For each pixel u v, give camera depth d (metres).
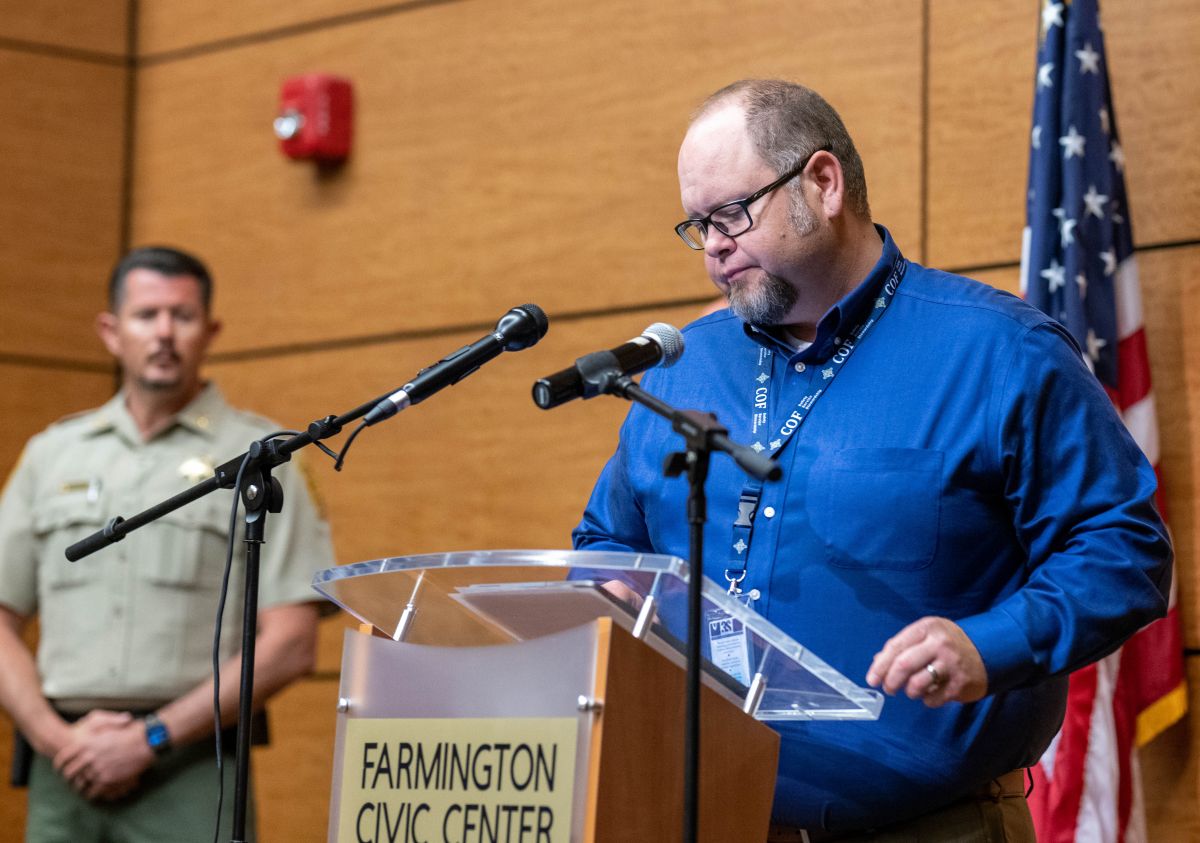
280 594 4.79
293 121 6.20
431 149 6.00
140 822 4.53
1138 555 2.69
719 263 2.97
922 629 2.52
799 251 2.91
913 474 2.82
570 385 2.52
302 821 5.95
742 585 2.90
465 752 2.41
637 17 5.54
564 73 5.70
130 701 4.65
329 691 5.98
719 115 2.97
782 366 3.06
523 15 5.82
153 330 4.92
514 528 5.61
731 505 2.96
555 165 5.68
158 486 4.84
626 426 3.23
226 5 6.68
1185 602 4.25
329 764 5.94
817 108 2.99
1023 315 2.88
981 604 2.83
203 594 4.75
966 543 2.81
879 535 2.82
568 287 5.60
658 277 5.40
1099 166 4.26
